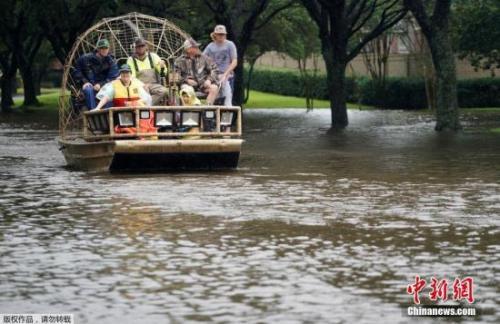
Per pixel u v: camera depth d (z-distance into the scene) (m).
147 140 34.12
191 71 37.22
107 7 76.19
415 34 97.88
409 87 96.88
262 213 24.92
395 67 109.50
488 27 80.50
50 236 22.08
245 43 69.00
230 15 66.75
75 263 19.31
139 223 23.56
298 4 87.75
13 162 39.22
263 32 93.94
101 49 37.53
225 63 38.69
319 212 25.11
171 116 34.72
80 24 79.50
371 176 33.22
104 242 21.33
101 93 35.50
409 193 28.69
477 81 92.69
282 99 118.06
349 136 54.94
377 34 64.44
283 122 72.19
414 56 103.62
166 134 34.44
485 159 39.47
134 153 34.06
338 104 65.19
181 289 17.30
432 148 45.41
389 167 36.28
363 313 15.81
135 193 28.78
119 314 15.86
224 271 18.58
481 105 92.75
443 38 57.28
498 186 30.30
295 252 20.20
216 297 16.78
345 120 65.31
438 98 58.47
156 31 41.19
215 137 35.12
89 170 35.59
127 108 34.34
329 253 20.09
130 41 41.81
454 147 45.94
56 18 78.00
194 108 34.72
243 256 19.84
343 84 65.12
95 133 35.81
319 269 18.70
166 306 16.28
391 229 22.70
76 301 16.62
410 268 18.72
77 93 37.66
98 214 24.95
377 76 103.19
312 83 106.25
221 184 30.88
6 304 16.48
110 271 18.62
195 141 34.19
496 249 20.39
